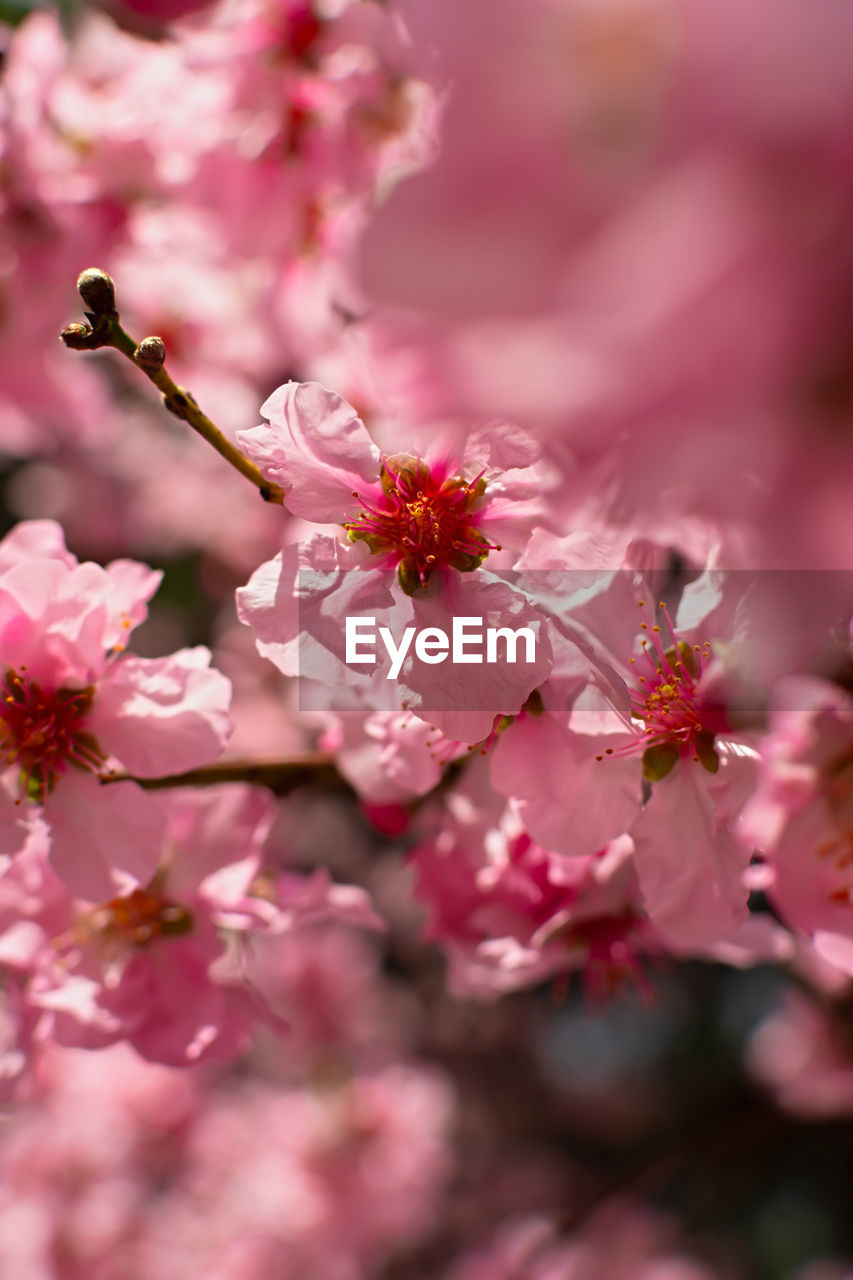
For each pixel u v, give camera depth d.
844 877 0.22
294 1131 0.53
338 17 0.28
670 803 0.21
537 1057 0.72
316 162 0.29
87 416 0.37
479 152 0.12
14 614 0.22
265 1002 0.25
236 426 0.34
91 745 0.23
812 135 0.11
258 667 0.49
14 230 0.31
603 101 0.12
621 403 0.12
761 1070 0.56
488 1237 0.61
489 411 0.13
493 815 0.24
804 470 0.12
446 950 0.27
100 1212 0.52
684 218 0.11
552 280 0.12
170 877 0.25
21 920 0.25
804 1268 0.64
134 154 0.30
